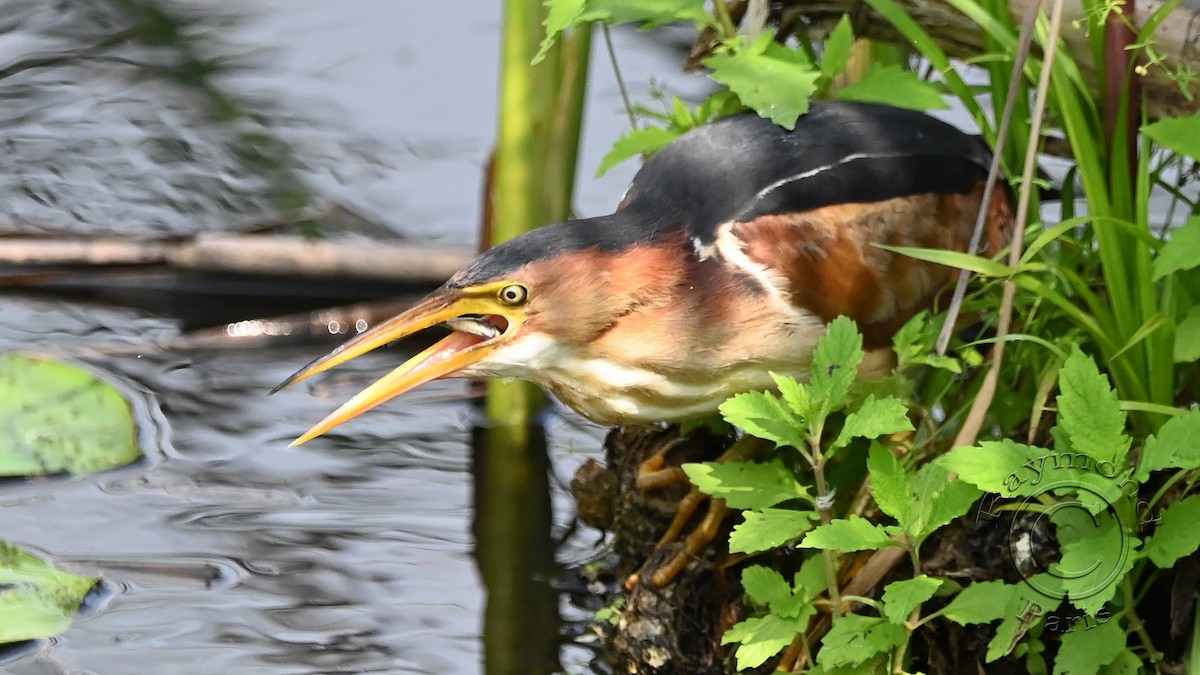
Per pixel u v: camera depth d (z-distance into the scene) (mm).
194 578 6566
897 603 5102
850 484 6191
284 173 9977
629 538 6625
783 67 6133
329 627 6297
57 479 7227
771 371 5922
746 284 5961
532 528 7070
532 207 7559
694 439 6605
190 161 10086
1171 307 5867
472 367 6027
